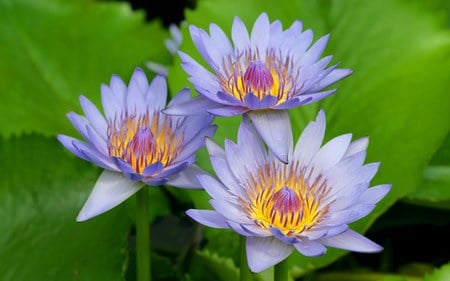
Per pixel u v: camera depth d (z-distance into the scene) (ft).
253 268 3.11
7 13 4.57
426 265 4.08
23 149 3.92
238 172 3.24
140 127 3.37
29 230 3.77
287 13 4.20
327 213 3.20
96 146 3.30
